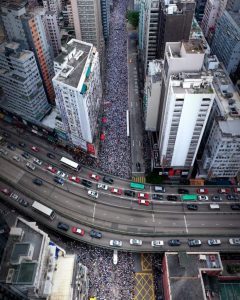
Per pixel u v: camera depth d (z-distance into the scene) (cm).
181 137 14688
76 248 14800
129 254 14638
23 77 16975
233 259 14412
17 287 9119
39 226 15650
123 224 15175
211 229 14950
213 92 12688
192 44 13300
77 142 18012
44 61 18625
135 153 18500
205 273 12756
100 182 16938
